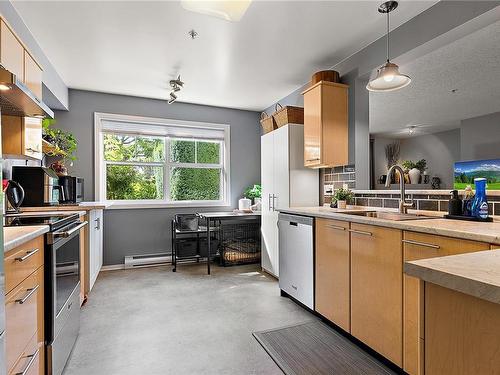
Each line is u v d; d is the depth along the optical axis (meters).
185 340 2.09
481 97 2.18
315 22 2.34
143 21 2.32
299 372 1.72
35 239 1.41
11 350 1.12
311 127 3.05
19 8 2.14
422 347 0.76
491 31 2.02
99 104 3.98
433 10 2.11
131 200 4.27
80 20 2.30
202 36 2.55
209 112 4.60
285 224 2.88
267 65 3.13
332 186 3.27
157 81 3.58
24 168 2.78
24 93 1.58
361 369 1.76
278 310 2.61
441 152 2.38
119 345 2.01
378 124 2.80
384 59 2.54
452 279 0.66
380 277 1.79
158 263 4.16
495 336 0.61
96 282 3.40
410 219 1.89
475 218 1.76
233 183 4.75
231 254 4.21
